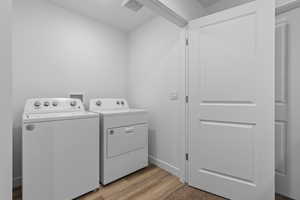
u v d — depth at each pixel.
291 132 1.40
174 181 1.78
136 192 1.57
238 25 1.37
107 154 1.70
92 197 1.50
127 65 2.78
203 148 1.58
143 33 2.44
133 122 1.96
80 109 1.90
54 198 1.34
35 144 1.26
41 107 1.65
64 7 2.02
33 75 1.79
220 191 1.47
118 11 2.12
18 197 1.50
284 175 1.45
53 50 1.94
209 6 1.89
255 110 1.29
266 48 1.24
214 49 1.50
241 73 1.36
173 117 1.96
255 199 1.29
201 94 1.59
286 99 1.43
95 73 2.36
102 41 2.43
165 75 2.07
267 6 1.23
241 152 1.36
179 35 1.86
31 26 1.77
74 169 1.46
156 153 2.22
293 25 1.38
